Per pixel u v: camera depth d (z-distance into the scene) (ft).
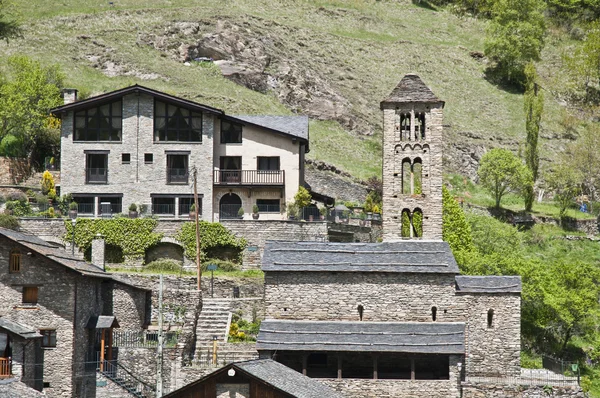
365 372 279.69
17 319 256.11
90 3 619.67
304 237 351.05
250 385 211.20
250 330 295.48
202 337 289.74
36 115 423.64
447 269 277.23
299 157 376.27
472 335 277.44
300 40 625.82
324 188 443.32
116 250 348.18
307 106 547.90
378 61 643.45
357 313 279.08
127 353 266.36
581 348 329.93
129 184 368.27
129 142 369.50
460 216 354.13
